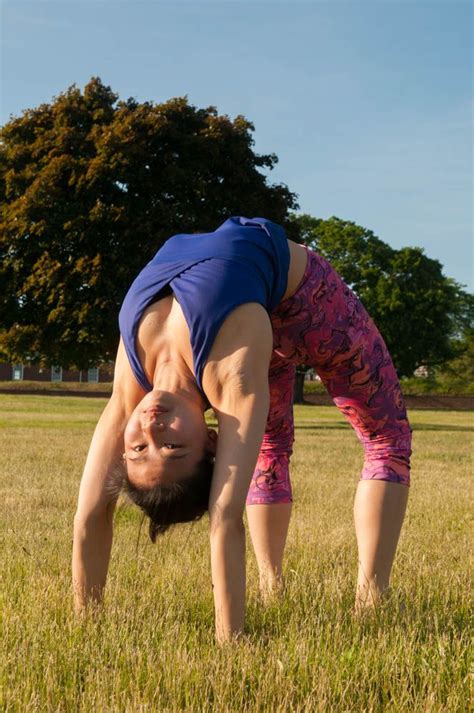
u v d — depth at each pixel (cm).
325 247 6034
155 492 289
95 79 3200
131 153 2883
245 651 315
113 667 321
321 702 284
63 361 3109
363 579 406
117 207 2831
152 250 2825
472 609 422
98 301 2769
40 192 2859
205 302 316
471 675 307
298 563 521
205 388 317
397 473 407
